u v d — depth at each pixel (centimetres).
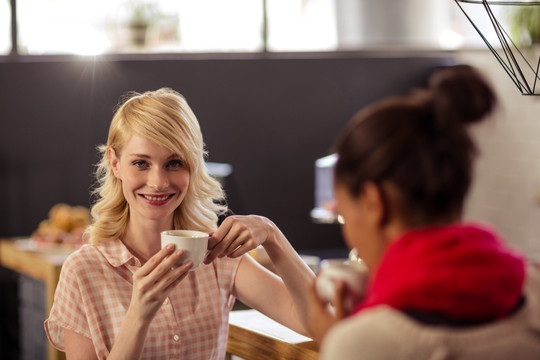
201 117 634
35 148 586
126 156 201
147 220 209
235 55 638
